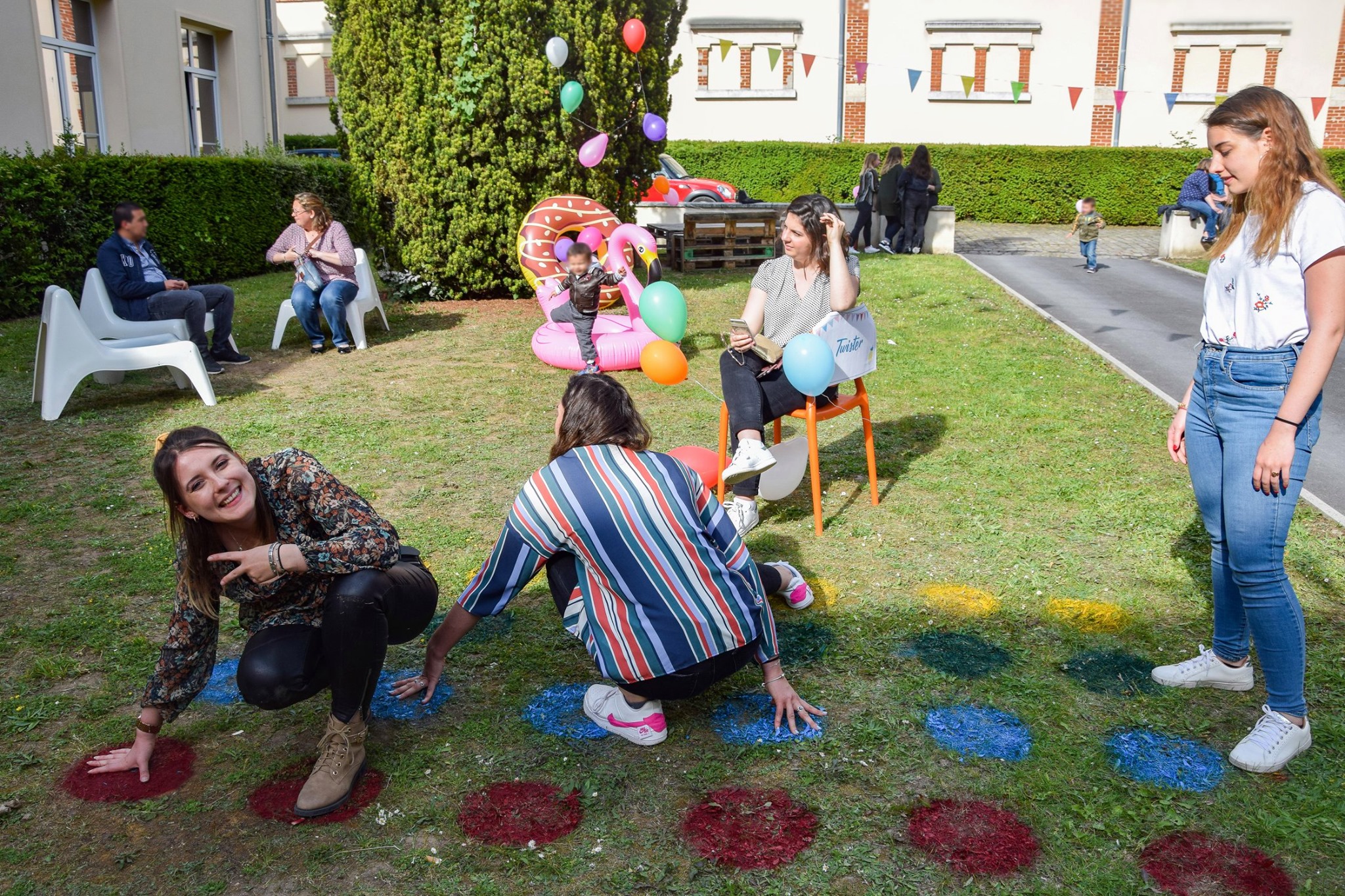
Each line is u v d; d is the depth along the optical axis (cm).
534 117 1003
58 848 254
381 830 261
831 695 324
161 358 666
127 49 1448
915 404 679
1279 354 265
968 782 279
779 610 384
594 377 289
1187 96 2214
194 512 250
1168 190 2056
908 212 1491
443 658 299
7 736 303
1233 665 319
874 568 421
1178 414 315
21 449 582
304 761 292
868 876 242
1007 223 2127
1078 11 2209
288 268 1416
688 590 272
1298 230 255
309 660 266
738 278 1227
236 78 1733
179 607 271
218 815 268
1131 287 1220
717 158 2161
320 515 262
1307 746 286
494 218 1031
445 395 705
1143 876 242
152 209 1142
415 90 991
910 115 2294
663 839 257
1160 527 461
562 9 973
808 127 2316
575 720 312
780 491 448
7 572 418
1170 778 279
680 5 1122
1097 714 312
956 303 1047
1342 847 250
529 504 270
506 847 254
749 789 277
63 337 642
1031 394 705
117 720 312
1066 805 268
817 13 2259
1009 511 485
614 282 745
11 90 1205
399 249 1081
